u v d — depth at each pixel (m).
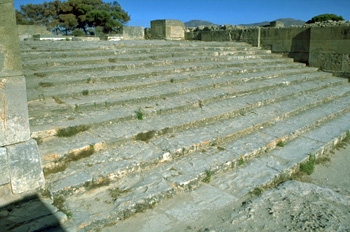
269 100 7.46
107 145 4.54
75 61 7.96
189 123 5.57
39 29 25.17
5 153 3.23
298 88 8.77
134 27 19.45
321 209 3.65
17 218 3.10
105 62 8.56
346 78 10.84
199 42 13.41
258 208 3.64
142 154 4.44
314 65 11.77
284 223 3.37
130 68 8.37
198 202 3.74
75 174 3.84
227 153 4.81
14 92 3.21
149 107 6.06
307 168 4.84
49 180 3.69
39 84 6.30
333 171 4.98
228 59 11.02
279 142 5.49
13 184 3.29
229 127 5.71
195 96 6.98
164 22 17.14
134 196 3.60
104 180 3.84
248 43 13.89
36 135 4.46
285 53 12.66
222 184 4.16
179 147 4.69
